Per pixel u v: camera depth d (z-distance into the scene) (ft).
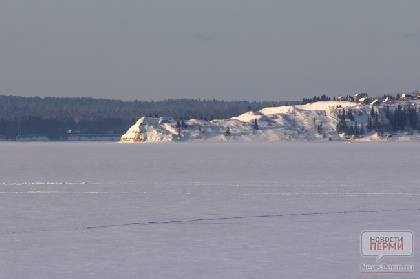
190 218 492.13
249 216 501.56
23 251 364.79
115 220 482.69
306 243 385.29
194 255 355.56
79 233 422.41
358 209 539.70
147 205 580.71
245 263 337.93
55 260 343.67
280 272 320.50
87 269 325.21
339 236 406.00
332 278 310.24
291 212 524.11
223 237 405.80
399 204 575.38
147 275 314.55
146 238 403.13
